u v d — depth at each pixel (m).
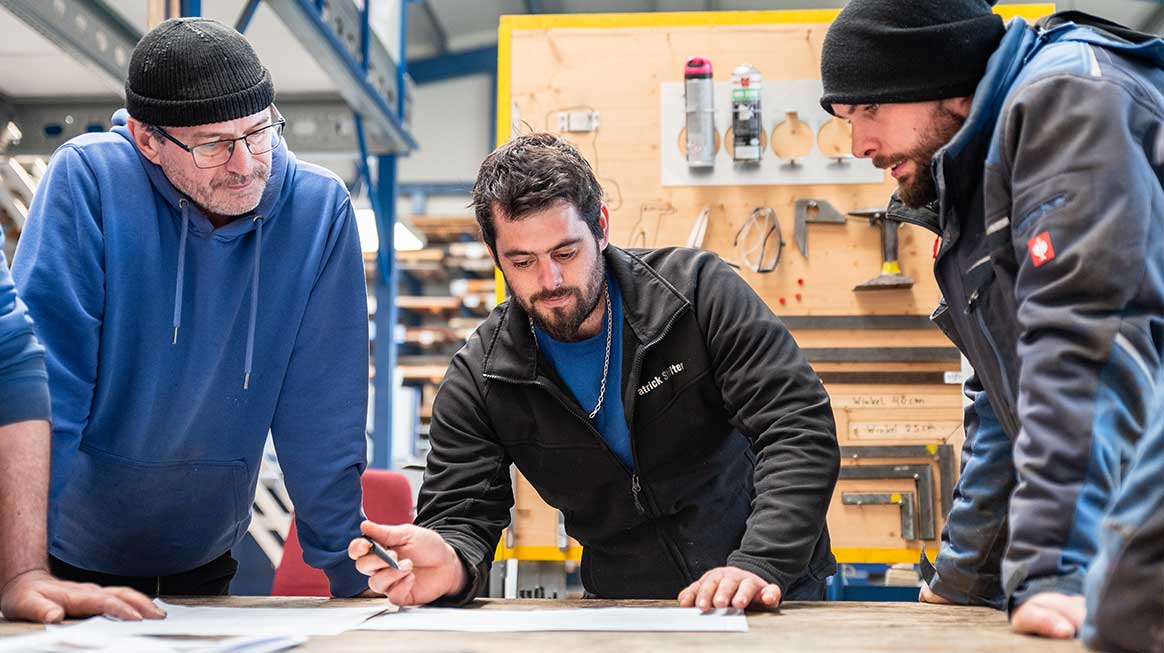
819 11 2.74
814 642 0.98
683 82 2.75
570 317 1.49
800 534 1.33
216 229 1.57
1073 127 1.02
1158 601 0.74
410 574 1.36
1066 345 0.97
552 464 1.64
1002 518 1.42
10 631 1.10
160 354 1.56
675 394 1.56
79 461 1.59
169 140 1.46
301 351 1.63
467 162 10.38
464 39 10.48
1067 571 0.95
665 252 1.67
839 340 2.68
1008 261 1.13
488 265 8.55
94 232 1.47
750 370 1.49
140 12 3.06
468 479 1.58
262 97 1.48
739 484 1.66
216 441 1.64
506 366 1.59
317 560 1.61
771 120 2.73
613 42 2.78
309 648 0.97
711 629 1.08
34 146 3.71
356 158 5.12
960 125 1.24
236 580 4.02
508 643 1.00
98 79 3.46
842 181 2.69
